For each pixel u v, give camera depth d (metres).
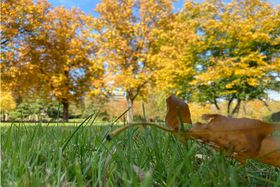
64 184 0.68
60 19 25.09
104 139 1.11
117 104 26.66
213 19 18.97
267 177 0.87
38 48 23.00
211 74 18.61
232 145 0.71
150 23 23.42
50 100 26.02
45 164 0.88
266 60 19.28
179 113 0.76
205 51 19.53
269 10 18.50
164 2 23.14
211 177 0.71
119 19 23.38
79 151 1.09
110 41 23.03
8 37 21.03
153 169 0.83
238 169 0.74
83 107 27.02
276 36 18.83
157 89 23.59
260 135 0.70
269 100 20.73
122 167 0.80
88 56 25.62
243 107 20.98
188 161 0.77
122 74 23.38
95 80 24.44
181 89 20.75
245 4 18.58
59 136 1.58
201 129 0.74
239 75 18.59
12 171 0.72
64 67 24.45
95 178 0.72
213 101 20.95
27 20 21.86
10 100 34.78
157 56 21.81
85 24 24.78
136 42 23.44
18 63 21.81
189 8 19.69
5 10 20.97
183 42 20.23
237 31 18.16
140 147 1.10
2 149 1.02
